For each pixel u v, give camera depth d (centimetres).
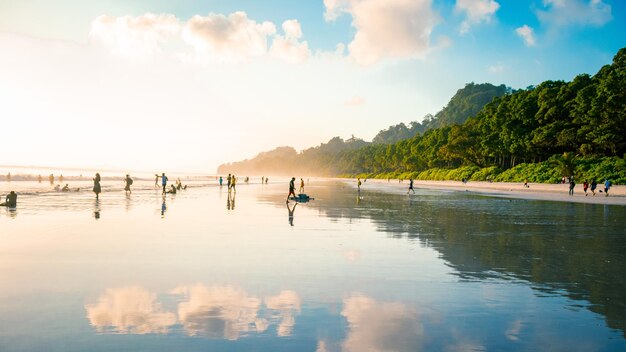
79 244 1143
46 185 6156
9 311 586
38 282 741
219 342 488
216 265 902
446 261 970
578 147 7525
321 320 567
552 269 895
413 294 696
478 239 1327
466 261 971
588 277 823
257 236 1338
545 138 7688
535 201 3572
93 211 2122
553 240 1323
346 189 6731
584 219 2019
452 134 11062
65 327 528
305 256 1014
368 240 1280
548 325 555
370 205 2906
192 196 3684
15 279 760
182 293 688
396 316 586
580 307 633
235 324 548
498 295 694
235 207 2530
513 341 500
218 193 4394
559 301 663
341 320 568
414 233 1455
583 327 549
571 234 1472
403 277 812
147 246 1123
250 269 868
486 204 3138
